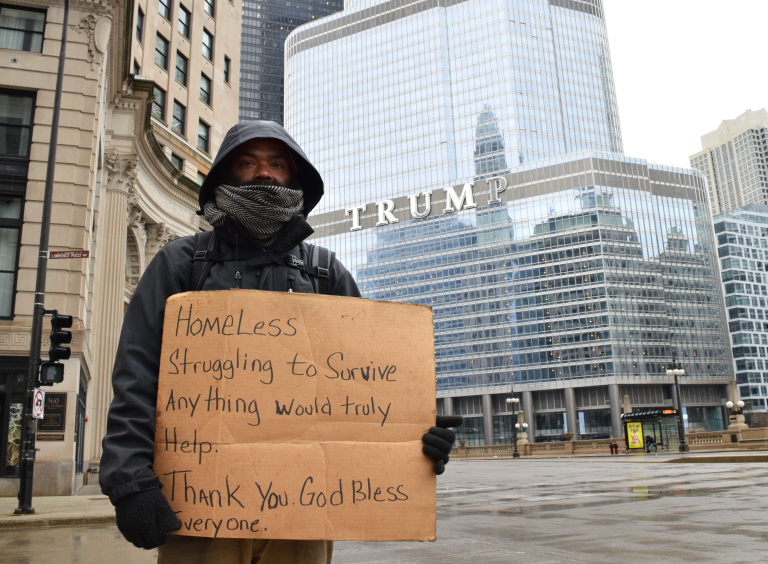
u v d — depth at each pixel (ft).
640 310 317.63
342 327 7.07
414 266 356.59
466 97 375.25
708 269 342.64
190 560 6.48
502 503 38.88
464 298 339.36
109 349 80.07
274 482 6.44
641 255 326.85
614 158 336.08
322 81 418.72
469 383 325.62
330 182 396.37
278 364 6.78
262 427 6.57
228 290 6.88
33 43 60.90
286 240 7.70
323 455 6.63
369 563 20.30
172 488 6.40
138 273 101.19
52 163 45.03
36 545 25.29
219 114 131.34
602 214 324.60
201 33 126.11
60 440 52.85
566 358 310.65
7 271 56.18
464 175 361.30
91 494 53.67
